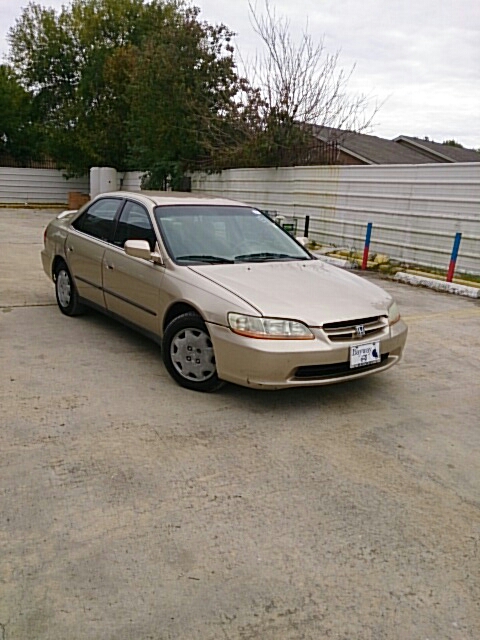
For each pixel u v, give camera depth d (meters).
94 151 24.53
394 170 11.56
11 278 8.27
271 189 15.28
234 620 2.07
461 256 10.40
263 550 2.46
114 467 3.08
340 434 3.65
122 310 5.13
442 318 7.16
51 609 2.07
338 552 2.48
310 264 4.97
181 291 4.25
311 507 2.81
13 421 3.56
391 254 11.89
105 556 2.36
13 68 26.89
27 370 4.48
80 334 5.54
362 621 2.10
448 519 2.78
